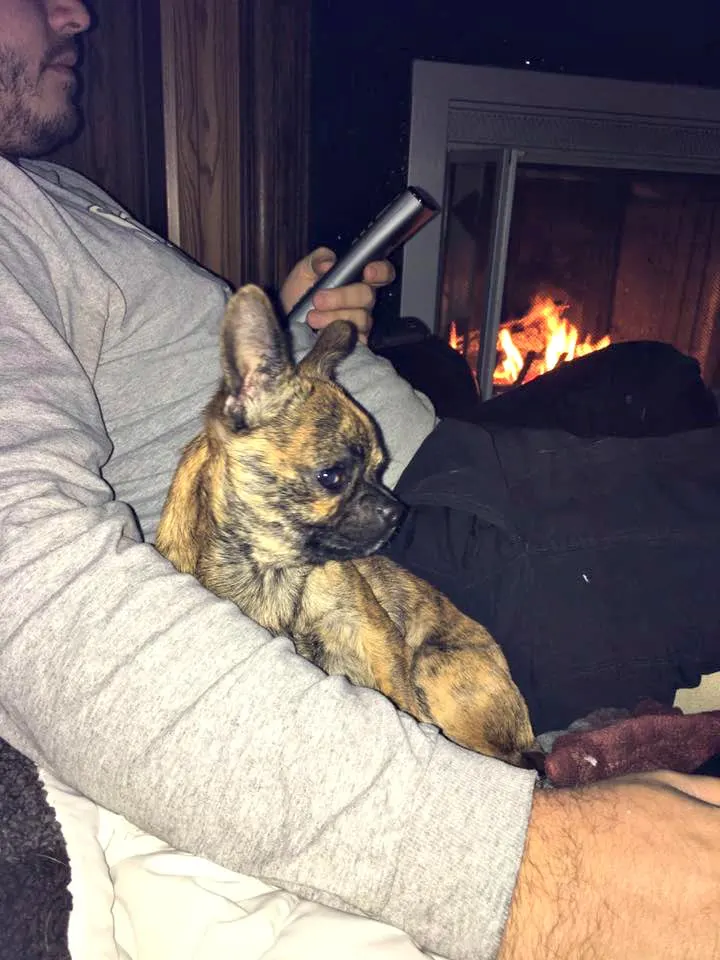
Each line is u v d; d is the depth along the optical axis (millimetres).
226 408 470
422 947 252
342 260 662
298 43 977
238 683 253
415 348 866
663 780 295
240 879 295
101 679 248
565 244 1176
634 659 420
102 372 451
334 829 241
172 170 997
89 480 299
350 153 1030
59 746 249
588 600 421
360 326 667
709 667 425
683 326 1271
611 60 1041
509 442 482
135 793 243
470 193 1099
